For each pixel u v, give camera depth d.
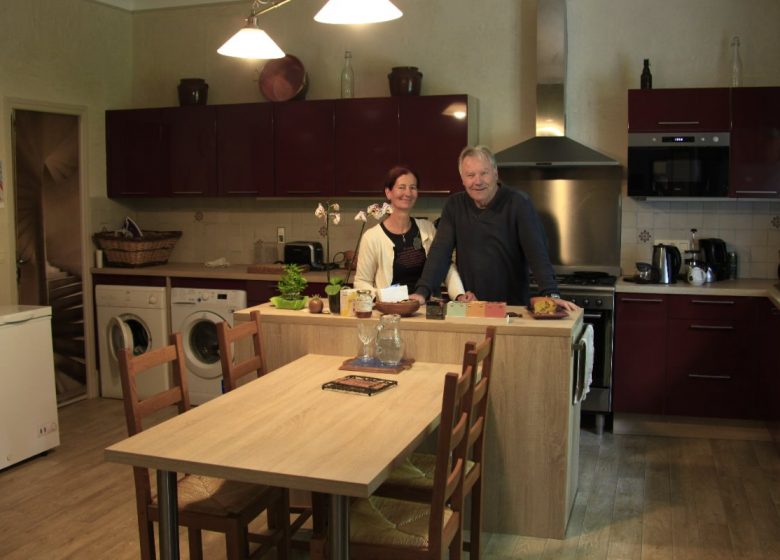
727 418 4.87
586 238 5.50
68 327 5.82
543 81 5.32
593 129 5.46
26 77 5.45
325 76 5.98
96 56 6.08
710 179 4.96
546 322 3.38
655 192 5.05
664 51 5.30
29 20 5.47
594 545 3.39
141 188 6.09
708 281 5.03
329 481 2.06
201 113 5.89
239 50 3.29
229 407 2.69
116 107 6.30
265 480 2.12
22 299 5.48
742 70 5.16
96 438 4.93
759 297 4.73
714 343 4.84
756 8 5.12
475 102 5.54
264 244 6.16
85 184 5.98
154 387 5.74
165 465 2.23
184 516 2.64
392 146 5.47
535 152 5.22
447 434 2.31
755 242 5.26
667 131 5.00
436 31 5.71
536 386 3.34
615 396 4.99
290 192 5.73
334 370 3.20
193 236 6.42
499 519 3.49
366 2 2.80
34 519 3.72
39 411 4.53
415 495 2.79
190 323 5.62
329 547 2.23
